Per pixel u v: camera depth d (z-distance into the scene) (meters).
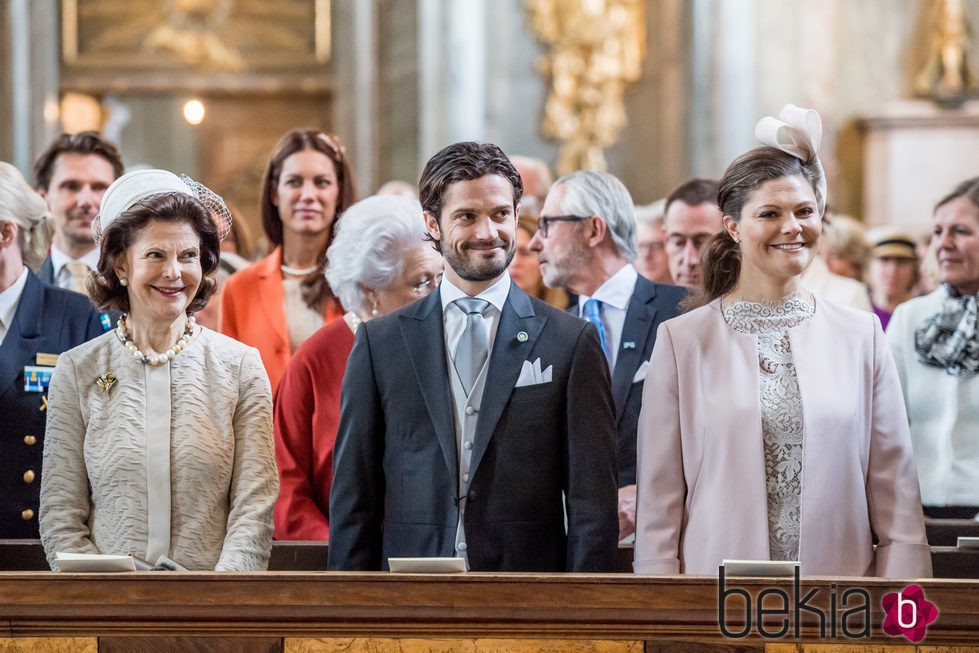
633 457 11.44
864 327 9.65
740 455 9.30
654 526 9.48
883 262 17.81
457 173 9.43
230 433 9.52
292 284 13.02
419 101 30.94
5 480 10.73
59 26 31.95
